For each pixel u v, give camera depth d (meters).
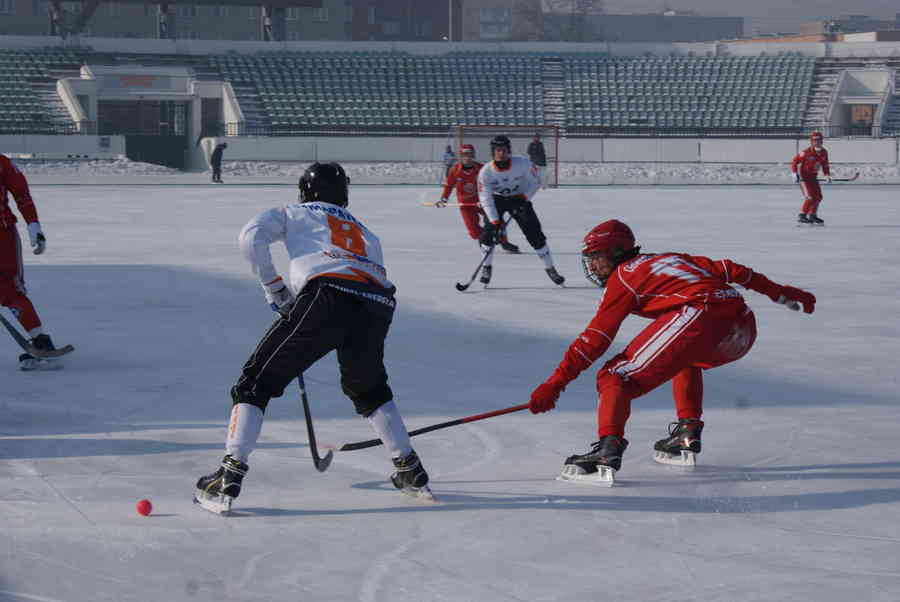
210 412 8.24
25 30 99.19
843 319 12.98
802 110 68.12
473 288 15.75
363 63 69.94
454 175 18.86
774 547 5.38
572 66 72.38
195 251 20.84
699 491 6.32
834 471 6.72
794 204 36.00
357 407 6.17
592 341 6.14
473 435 7.59
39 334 9.78
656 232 25.16
